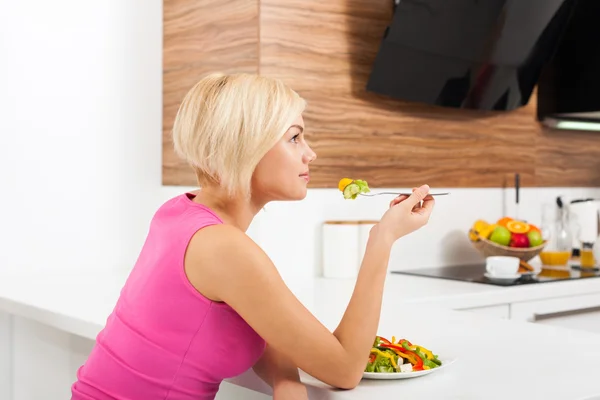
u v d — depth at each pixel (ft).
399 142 9.35
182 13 8.91
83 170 8.56
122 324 4.29
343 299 7.09
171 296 4.09
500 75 9.71
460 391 3.87
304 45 8.40
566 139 11.40
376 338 4.59
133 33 8.91
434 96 9.27
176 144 4.30
